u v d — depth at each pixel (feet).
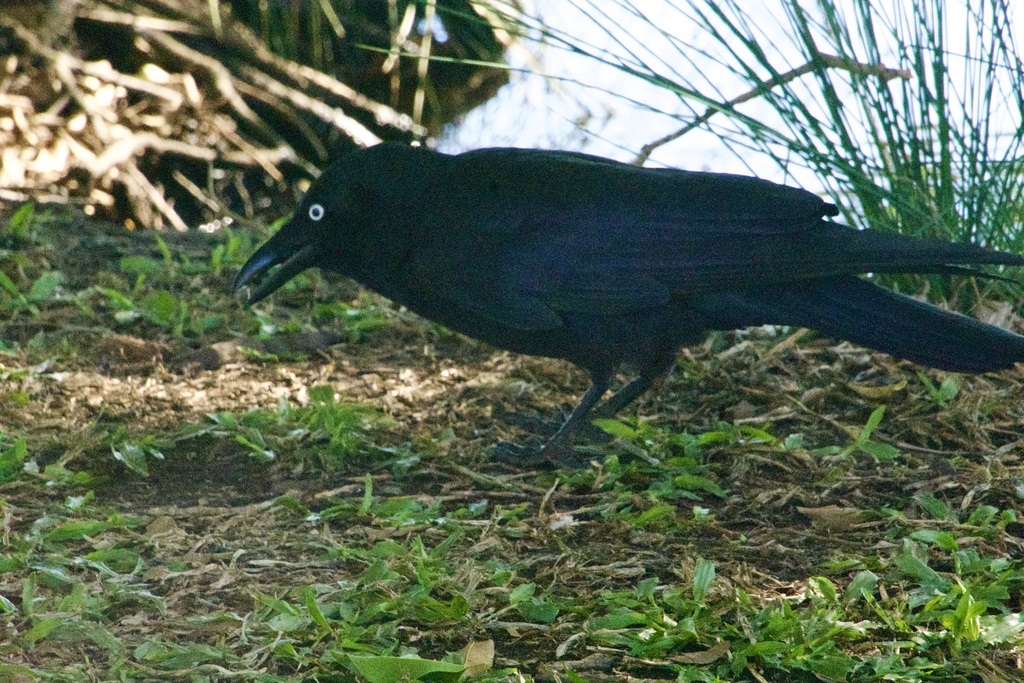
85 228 39.99
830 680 16.72
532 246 23.09
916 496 22.15
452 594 19.04
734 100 30.91
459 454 24.89
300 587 19.12
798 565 20.33
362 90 56.49
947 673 16.83
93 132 49.37
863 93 30.60
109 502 22.36
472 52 55.67
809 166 30.73
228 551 20.48
